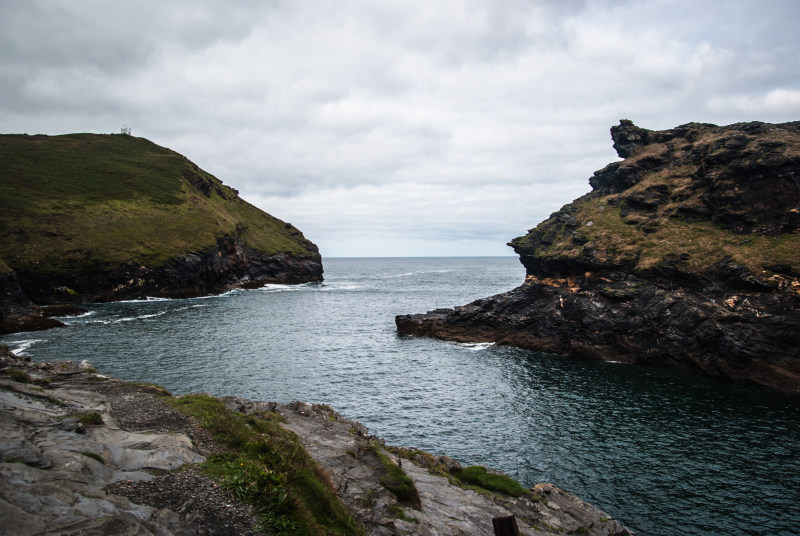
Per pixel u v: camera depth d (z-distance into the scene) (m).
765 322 49.78
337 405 40.41
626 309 59.62
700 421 38.03
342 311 100.19
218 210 167.62
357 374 50.41
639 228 70.50
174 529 9.26
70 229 107.06
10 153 138.88
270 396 42.12
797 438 34.66
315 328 78.38
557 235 81.38
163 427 15.46
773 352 48.59
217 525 9.82
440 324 72.31
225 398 24.30
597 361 58.81
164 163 174.25
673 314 55.88
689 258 59.56
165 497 10.52
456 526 15.12
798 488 27.59
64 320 77.06
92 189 132.00
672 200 72.38
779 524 24.20
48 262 94.94
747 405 42.06
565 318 63.75
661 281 59.81
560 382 48.94
